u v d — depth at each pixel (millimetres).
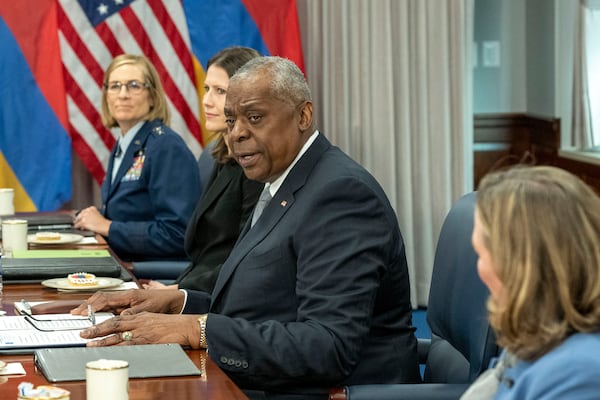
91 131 7266
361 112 7762
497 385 2123
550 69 8023
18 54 7098
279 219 3400
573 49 7609
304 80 3480
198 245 4711
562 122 7949
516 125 8578
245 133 3426
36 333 3172
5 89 7086
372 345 3395
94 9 7238
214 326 3105
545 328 1891
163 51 7406
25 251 4633
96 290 3945
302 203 3357
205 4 7410
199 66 7430
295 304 3357
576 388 1810
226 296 3488
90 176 7590
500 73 8547
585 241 1893
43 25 7156
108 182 6113
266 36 7488
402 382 3389
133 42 7328
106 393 2350
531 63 8453
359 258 3230
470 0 7809
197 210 4656
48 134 7172
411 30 7738
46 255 4559
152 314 3148
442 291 3303
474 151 8562
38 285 4086
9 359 2928
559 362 1848
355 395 2900
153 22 7375
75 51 7203
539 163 8336
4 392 2564
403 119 7766
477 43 8516
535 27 8312
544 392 1840
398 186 7840
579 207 1915
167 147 5871
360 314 3178
